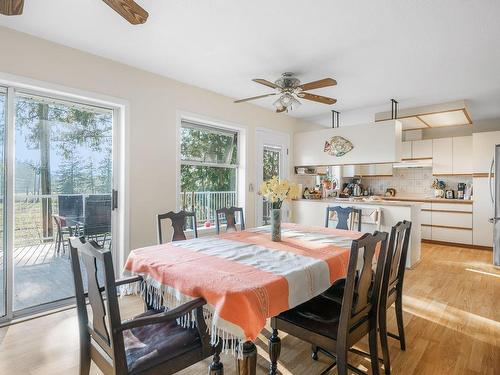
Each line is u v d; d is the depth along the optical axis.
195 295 1.48
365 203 4.48
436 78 3.45
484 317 2.70
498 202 4.26
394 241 1.87
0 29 2.38
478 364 2.01
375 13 2.15
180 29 2.42
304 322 1.66
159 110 3.44
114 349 1.21
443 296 3.18
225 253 2.02
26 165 2.67
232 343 1.41
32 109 2.70
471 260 4.61
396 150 4.39
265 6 2.09
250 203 4.64
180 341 1.44
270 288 1.44
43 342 2.23
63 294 2.90
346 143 4.82
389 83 3.63
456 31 2.39
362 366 2.01
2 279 2.53
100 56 2.94
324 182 5.80
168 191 3.55
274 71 3.28
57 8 2.13
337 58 2.92
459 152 5.79
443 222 5.75
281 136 5.23
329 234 2.72
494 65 3.07
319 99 3.32
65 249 2.90
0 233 2.51
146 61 3.05
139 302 2.90
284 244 2.30
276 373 1.77
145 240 3.34
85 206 3.03
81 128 3.00
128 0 1.54
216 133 4.31
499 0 1.98
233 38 2.55
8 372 1.89
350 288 1.48
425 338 2.35
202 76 3.46
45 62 2.60
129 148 3.20
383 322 1.87
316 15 2.19
